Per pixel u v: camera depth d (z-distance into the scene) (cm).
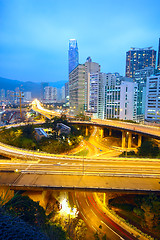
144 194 3544
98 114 16600
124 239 3183
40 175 3831
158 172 4028
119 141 10688
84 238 3094
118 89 13662
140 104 15612
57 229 1973
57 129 10381
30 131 9919
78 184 3409
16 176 3766
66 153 7988
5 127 10850
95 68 19562
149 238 3148
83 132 12938
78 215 3803
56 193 4494
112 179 3656
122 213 3947
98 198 4466
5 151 6153
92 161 4903
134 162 4794
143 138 10225
